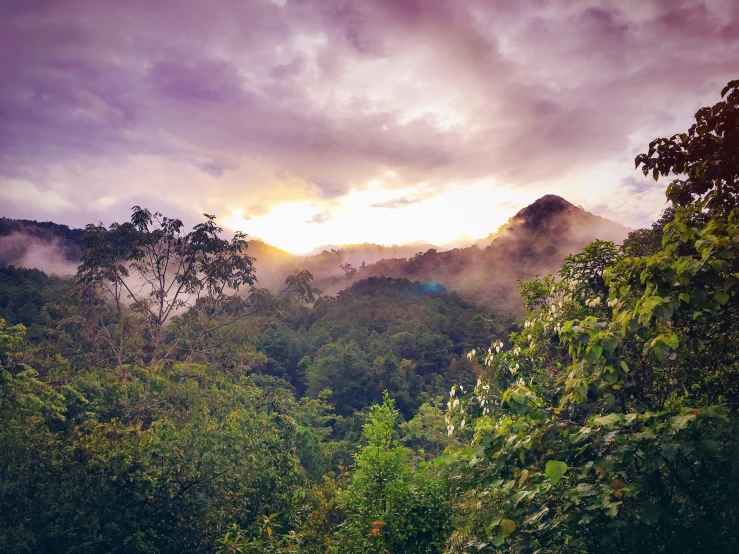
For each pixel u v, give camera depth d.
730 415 3.09
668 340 2.92
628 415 2.90
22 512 9.47
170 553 10.56
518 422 3.40
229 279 25.47
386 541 7.24
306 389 60.59
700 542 3.07
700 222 3.76
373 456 8.02
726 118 3.66
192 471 11.33
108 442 10.40
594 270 6.05
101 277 23.41
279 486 12.88
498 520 3.13
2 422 10.25
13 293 40.62
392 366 60.50
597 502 2.70
